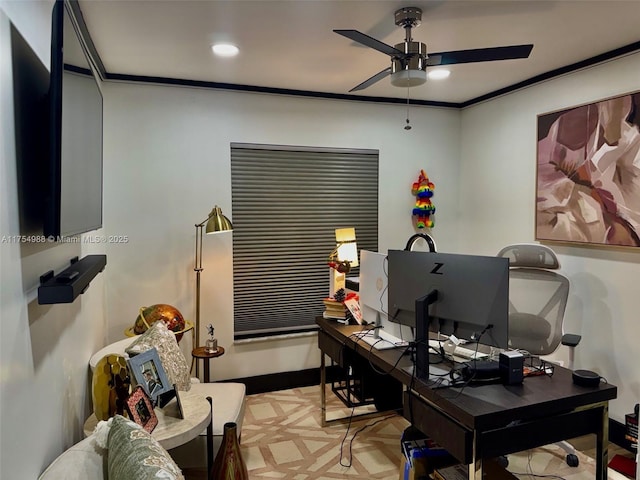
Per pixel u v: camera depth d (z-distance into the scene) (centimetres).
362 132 410
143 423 170
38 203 154
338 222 407
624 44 277
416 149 432
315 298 400
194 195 358
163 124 347
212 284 365
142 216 345
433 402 179
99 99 226
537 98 353
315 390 387
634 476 246
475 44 275
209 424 200
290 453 279
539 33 259
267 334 384
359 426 316
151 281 349
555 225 336
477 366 191
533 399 170
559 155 331
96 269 196
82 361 227
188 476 263
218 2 217
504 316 177
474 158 429
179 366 234
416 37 263
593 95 306
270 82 356
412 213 434
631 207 279
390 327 255
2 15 122
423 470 206
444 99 423
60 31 135
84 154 180
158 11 226
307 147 390
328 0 216
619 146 286
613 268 294
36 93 154
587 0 218
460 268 189
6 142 124
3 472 115
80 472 140
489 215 411
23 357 133
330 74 334
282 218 387
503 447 164
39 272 153
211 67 316
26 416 135
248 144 370
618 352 291
